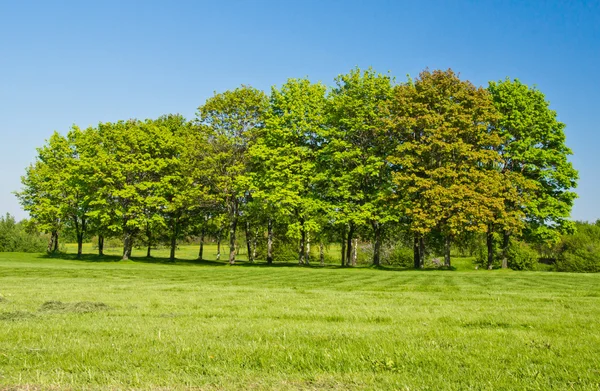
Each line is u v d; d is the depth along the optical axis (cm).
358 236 4812
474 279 2394
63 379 522
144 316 1000
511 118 3762
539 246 6550
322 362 605
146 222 4259
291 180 3794
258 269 3406
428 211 3341
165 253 8069
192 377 537
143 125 4512
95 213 4172
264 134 4184
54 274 2458
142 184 4253
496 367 587
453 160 3562
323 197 4009
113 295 1443
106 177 4212
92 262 4244
